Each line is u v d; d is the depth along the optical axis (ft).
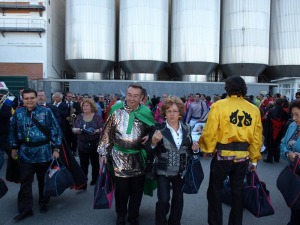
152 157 11.53
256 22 95.91
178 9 95.30
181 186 11.65
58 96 25.44
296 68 100.68
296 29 100.07
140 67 91.86
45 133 13.89
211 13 93.86
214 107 10.94
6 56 87.97
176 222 11.52
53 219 13.62
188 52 92.89
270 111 26.08
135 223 12.75
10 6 85.20
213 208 11.32
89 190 17.84
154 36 91.30
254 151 11.09
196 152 11.69
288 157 11.22
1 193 12.85
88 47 90.27
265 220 13.82
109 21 94.12
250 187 11.82
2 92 41.29
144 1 90.58
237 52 96.58
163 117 12.00
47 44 89.25
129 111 12.17
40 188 14.69
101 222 13.33
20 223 13.15
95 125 17.92
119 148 12.16
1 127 20.98
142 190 12.78
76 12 90.12
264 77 112.57
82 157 18.19
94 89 84.23
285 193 10.93
